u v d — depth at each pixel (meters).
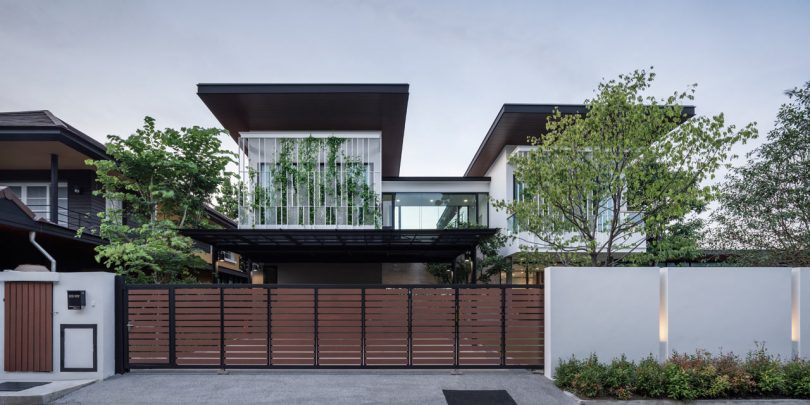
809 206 8.92
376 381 7.11
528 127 13.84
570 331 7.37
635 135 7.88
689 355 7.27
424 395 6.42
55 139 10.72
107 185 10.30
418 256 16.12
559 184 8.23
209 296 7.79
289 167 13.24
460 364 7.75
